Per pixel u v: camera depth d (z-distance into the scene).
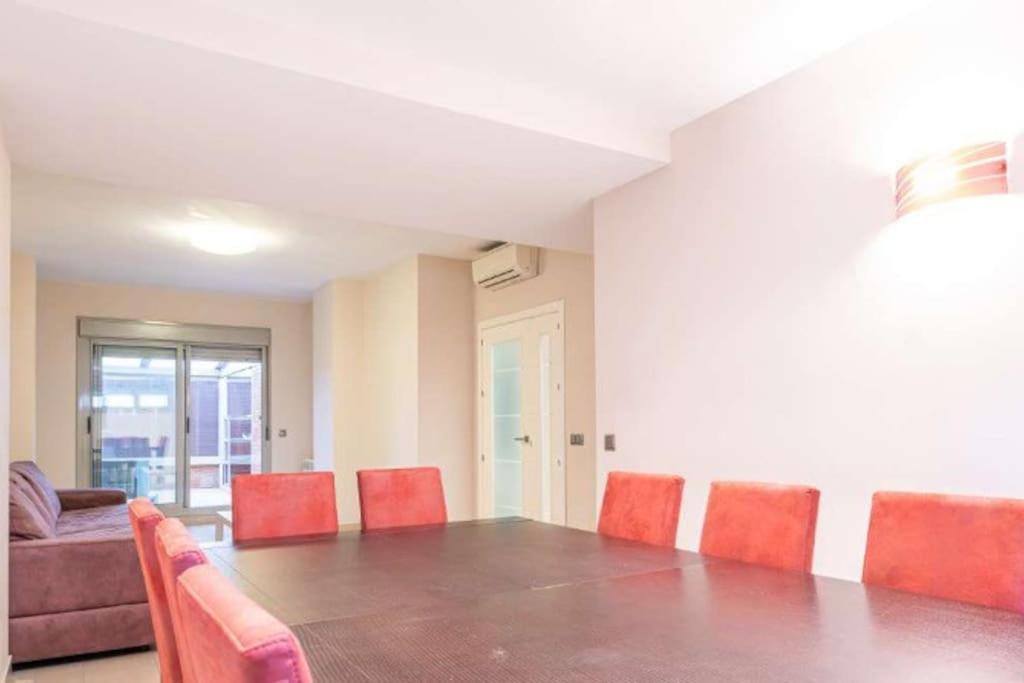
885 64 2.53
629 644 1.34
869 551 1.90
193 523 7.78
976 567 1.68
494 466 6.19
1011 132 2.16
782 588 1.79
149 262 6.34
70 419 7.19
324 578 1.95
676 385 3.36
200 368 8.01
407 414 6.43
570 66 2.83
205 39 2.30
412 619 1.53
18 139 2.96
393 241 5.75
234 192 3.76
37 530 3.46
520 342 5.90
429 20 2.48
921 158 2.29
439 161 3.34
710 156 3.24
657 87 3.03
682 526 3.27
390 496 3.08
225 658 0.74
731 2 2.39
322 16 2.44
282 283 7.47
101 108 2.69
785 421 2.83
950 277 2.30
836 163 2.69
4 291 2.85
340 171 3.45
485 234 4.66
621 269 3.73
